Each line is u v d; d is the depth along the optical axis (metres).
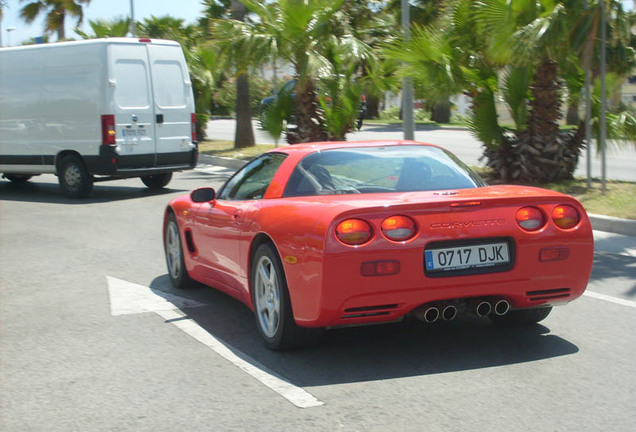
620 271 7.27
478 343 5.01
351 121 16.84
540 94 12.57
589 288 6.61
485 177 13.60
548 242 4.59
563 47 11.65
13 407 4.04
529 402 3.94
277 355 4.84
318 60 16.11
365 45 16.41
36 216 11.86
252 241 5.02
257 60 15.75
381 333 5.27
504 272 4.50
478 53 12.70
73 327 5.62
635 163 18.00
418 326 5.44
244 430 3.66
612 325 5.44
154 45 13.91
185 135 14.36
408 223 4.34
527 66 12.26
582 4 11.36
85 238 9.75
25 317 5.95
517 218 4.55
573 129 13.52
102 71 13.29
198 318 5.82
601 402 3.94
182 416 3.86
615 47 12.41
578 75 13.04
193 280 6.76
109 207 12.74
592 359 4.65
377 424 3.68
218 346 5.07
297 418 3.78
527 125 12.73
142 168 13.78
